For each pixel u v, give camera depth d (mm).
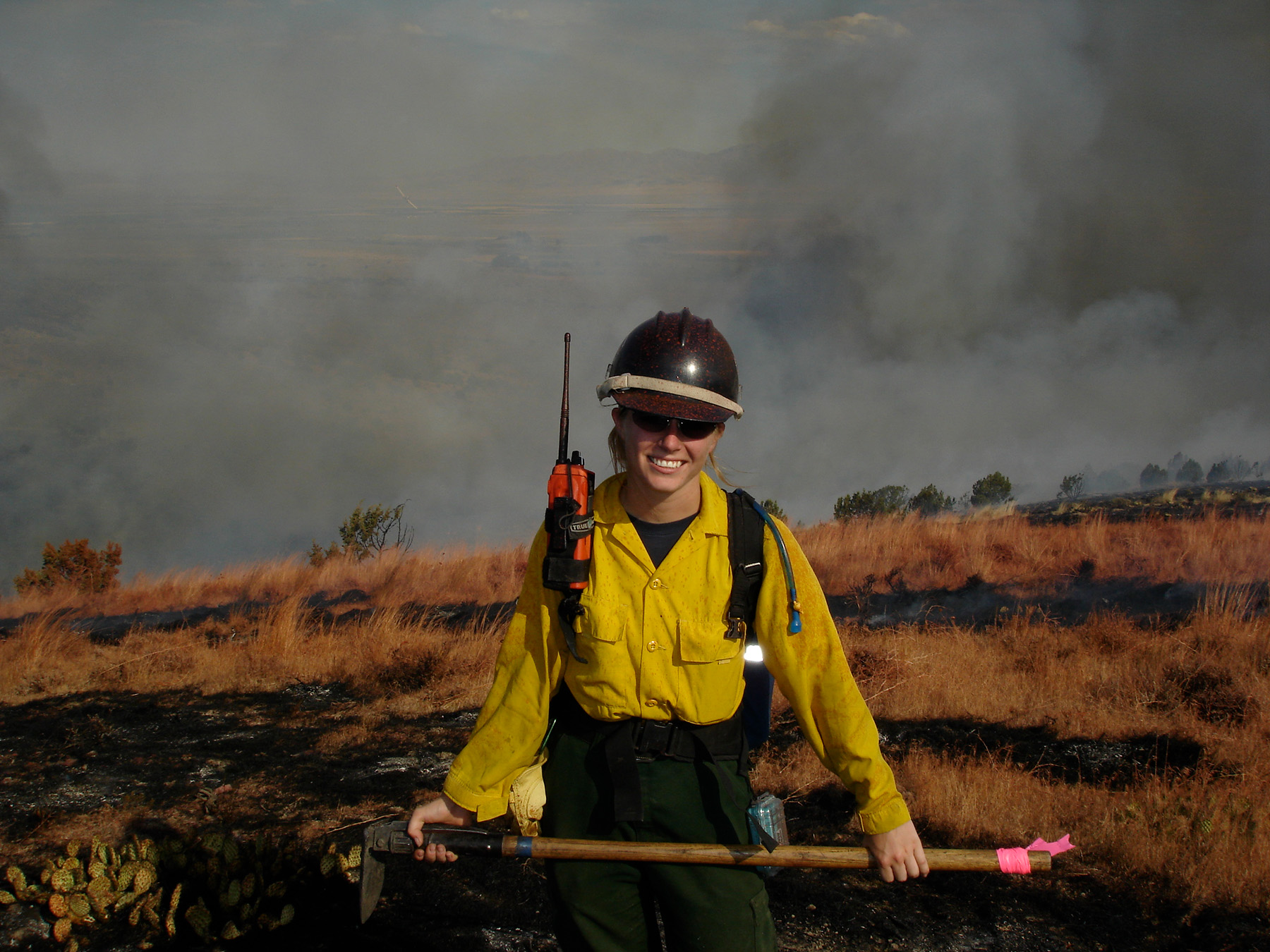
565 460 1780
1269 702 4375
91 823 3607
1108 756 4043
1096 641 5785
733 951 1744
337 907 2900
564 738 1876
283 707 5402
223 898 2752
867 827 1728
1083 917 2807
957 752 4180
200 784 4047
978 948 2660
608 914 1789
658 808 1768
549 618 1825
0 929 2752
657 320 1806
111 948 2670
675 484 1738
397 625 7254
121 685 6039
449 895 2988
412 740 4668
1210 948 2617
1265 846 2969
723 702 1785
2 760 4414
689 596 1750
